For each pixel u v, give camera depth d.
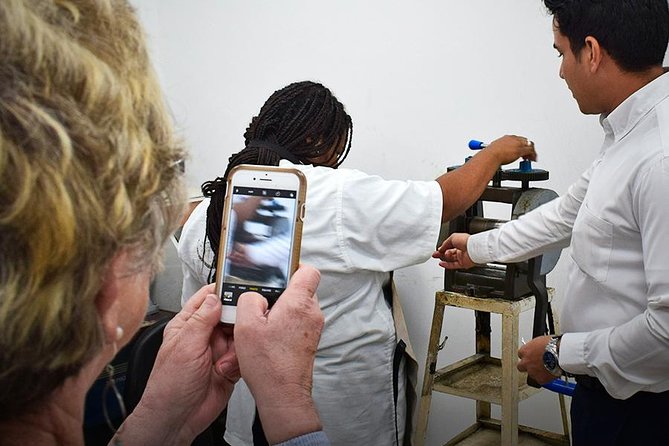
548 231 1.55
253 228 0.74
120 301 0.42
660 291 1.14
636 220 1.21
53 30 0.35
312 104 1.51
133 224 0.39
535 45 1.97
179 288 2.25
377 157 2.33
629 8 1.24
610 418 1.33
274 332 0.58
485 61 2.07
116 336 0.41
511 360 1.72
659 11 1.25
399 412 1.73
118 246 0.38
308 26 2.38
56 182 0.33
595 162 1.44
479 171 1.57
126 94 0.37
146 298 0.45
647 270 1.17
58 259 0.33
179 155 0.44
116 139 0.36
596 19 1.27
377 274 1.60
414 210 1.44
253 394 0.58
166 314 2.24
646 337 1.17
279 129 1.51
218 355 0.69
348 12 2.29
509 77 2.04
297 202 0.75
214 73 2.66
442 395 2.34
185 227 1.58
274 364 0.58
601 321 1.32
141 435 0.65
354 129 2.36
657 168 1.14
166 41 2.79
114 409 1.73
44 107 0.33
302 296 0.61
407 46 2.20
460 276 1.84
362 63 2.30
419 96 2.21
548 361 1.35
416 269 2.30
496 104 2.07
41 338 0.34
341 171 1.46
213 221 1.41
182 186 0.46
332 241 1.42
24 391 0.36
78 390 0.41
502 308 1.72
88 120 0.35
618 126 1.29
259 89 2.55
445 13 2.11
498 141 1.65
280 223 0.74
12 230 0.32
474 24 2.06
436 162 2.21
